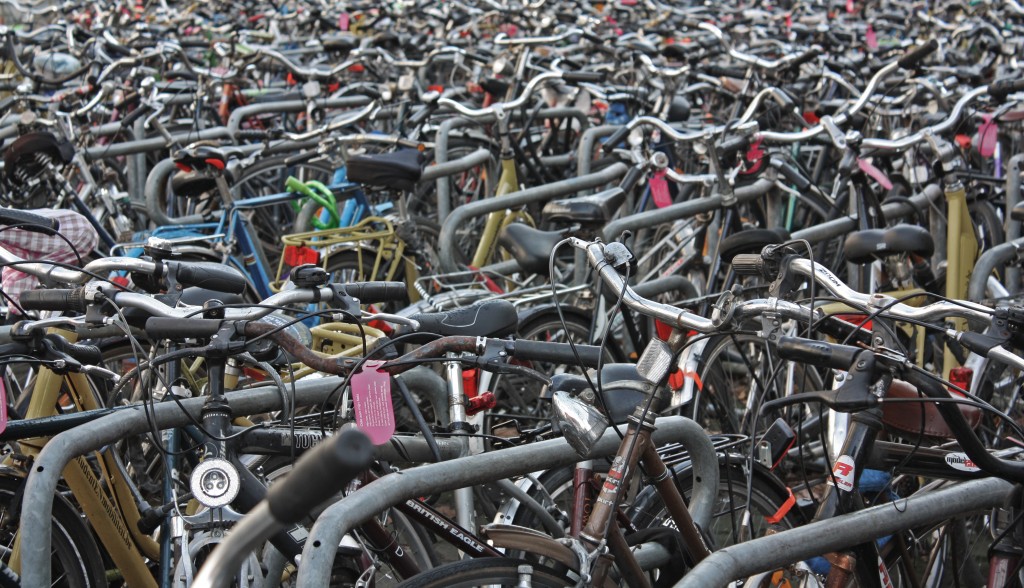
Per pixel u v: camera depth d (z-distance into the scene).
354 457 1.31
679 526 2.82
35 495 2.52
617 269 2.78
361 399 2.58
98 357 2.97
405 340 2.88
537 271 4.52
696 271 5.24
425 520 2.83
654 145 6.65
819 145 7.12
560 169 7.26
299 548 2.70
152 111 6.88
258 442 2.77
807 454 3.99
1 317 3.80
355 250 5.42
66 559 3.06
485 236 5.88
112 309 2.80
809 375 4.50
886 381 2.48
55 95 6.73
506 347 2.75
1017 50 7.88
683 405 4.45
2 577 2.58
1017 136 6.93
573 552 2.48
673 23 9.58
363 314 2.85
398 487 2.52
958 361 4.55
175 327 2.55
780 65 6.92
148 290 2.93
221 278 2.91
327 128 6.11
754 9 10.02
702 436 3.12
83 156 6.02
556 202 4.62
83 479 2.98
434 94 6.39
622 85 8.23
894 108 7.60
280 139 6.79
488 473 2.71
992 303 4.06
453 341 2.73
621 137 5.64
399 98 7.33
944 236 5.27
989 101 6.12
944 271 5.09
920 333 4.25
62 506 3.05
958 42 9.15
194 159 5.03
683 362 4.46
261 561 2.92
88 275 2.82
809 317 2.49
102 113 7.29
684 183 5.74
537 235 4.56
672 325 2.60
